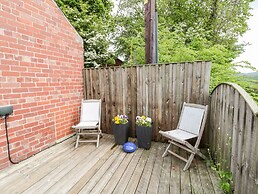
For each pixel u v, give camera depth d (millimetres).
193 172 2393
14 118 2605
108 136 3947
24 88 2760
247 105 1499
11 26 2535
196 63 3135
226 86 2201
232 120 1917
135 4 9078
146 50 4137
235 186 1756
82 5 7008
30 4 2842
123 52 8430
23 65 2736
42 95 3115
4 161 2479
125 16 9273
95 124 3434
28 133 2848
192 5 8539
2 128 2434
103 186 2088
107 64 7477
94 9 7684
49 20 3246
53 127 3393
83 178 2262
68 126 3824
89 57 6578
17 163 2652
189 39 5676
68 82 3793
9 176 2309
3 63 2430
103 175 2330
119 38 8148
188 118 2932
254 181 1327
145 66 3543
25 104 2783
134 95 3719
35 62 2955
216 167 2479
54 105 3406
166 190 2006
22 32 2711
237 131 1743
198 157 2852
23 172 2408
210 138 3049
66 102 3748
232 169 1860
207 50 4125
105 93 4043
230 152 1945
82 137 3873
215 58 4055
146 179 2230
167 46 4754
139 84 3645
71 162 2701
